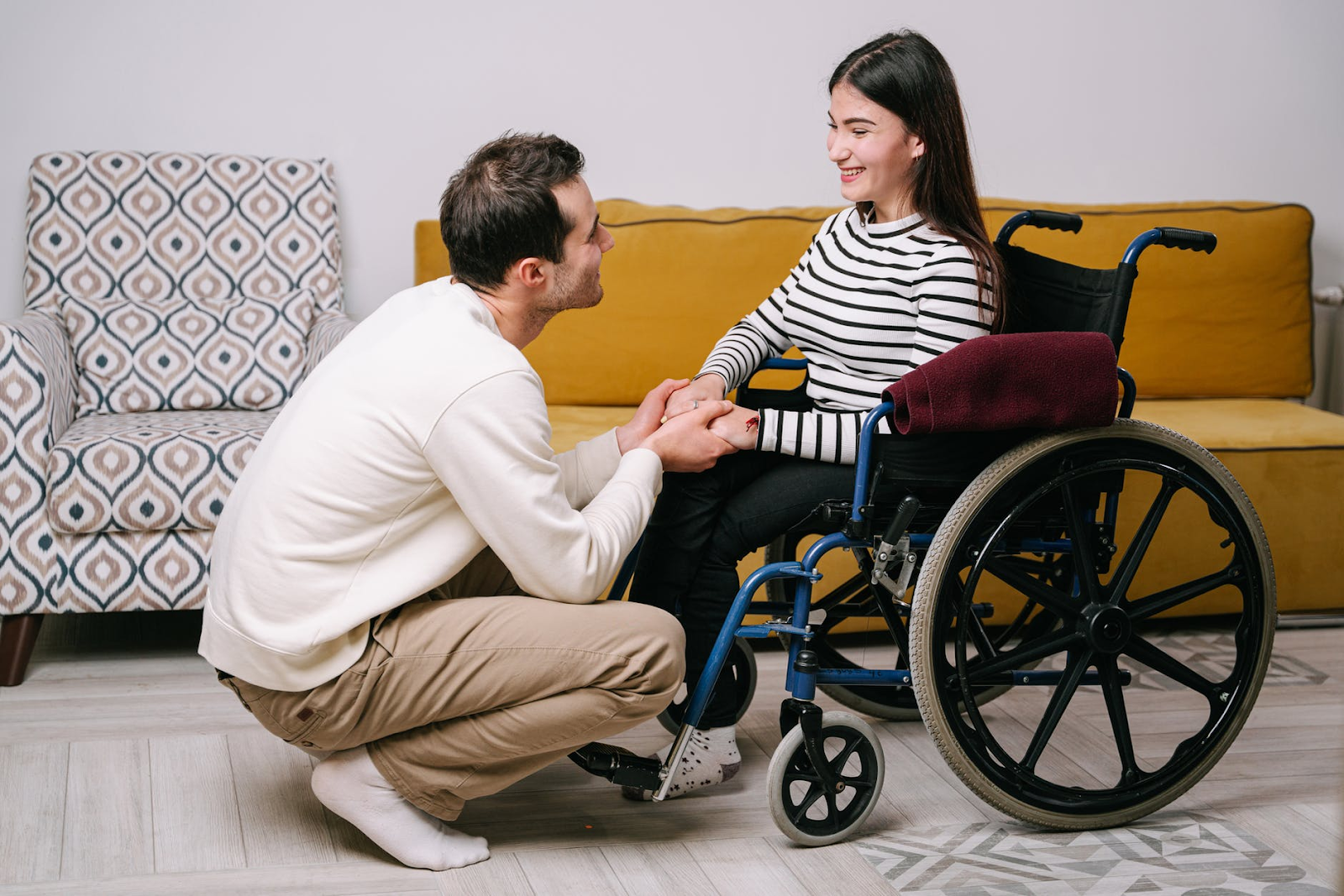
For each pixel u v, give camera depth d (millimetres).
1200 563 2533
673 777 1683
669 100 3031
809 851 1662
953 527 1595
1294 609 2619
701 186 3090
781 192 3133
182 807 1750
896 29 3092
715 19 3010
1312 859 1656
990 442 1625
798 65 3070
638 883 1567
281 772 1869
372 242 2977
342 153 2924
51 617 2602
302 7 2842
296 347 2703
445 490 1486
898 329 1707
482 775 1567
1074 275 1720
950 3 3105
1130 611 1705
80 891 1525
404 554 1488
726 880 1580
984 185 3211
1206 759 1748
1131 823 1759
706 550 1721
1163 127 3275
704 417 1668
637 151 3043
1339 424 2670
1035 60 3172
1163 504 1688
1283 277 2980
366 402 1438
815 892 1553
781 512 1693
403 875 1579
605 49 2979
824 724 1625
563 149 1537
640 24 2982
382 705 1494
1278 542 2562
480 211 1494
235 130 2865
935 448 1605
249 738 1985
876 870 1612
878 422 1629
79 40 2762
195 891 1530
